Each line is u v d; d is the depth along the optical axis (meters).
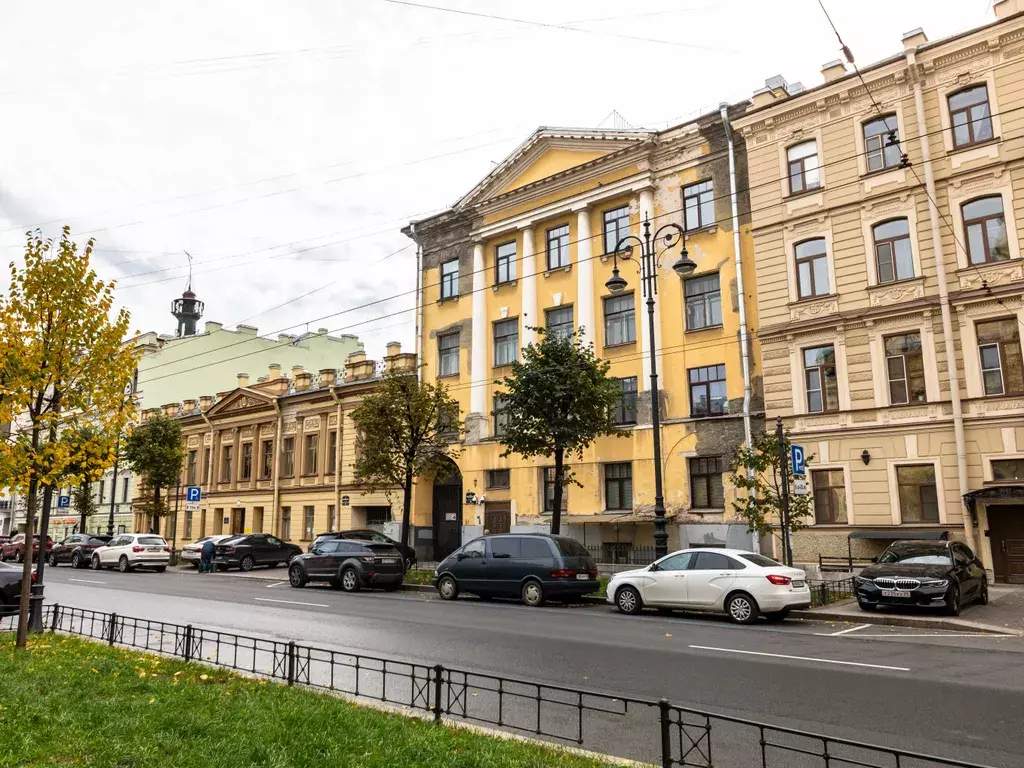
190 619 15.82
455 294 35.06
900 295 21.59
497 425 32.03
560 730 7.24
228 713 7.01
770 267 24.36
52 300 10.94
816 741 6.84
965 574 15.52
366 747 6.05
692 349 26.45
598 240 29.92
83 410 11.42
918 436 20.84
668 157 28.16
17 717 6.73
